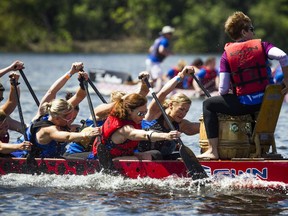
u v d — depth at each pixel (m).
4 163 21.09
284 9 164.25
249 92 19.30
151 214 17.14
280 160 19.48
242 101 19.39
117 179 20.28
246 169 19.61
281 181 19.42
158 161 20.14
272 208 17.69
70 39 163.12
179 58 125.81
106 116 21.56
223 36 161.88
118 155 20.39
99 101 43.56
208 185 19.77
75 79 58.34
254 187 19.58
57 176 20.67
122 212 17.31
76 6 169.25
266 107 19.25
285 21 160.88
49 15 167.75
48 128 20.53
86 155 21.06
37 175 20.78
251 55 19.22
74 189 19.75
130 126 19.75
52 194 19.19
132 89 47.00
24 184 20.34
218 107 19.69
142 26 171.62
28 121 33.91
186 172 19.97
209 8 166.50
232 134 19.70
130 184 20.22
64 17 165.62
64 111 20.41
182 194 19.11
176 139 19.56
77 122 32.72
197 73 44.59
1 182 20.50
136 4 171.00
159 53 48.16
